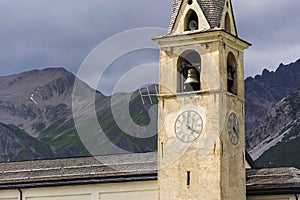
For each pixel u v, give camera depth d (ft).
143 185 215.31
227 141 203.41
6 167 248.32
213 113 201.67
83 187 223.10
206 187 199.11
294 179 208.03
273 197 207.92
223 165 200.03
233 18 213.46
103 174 221.66
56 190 226.38
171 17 213.66
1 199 232.32
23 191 229.86
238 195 205.67
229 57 213.46
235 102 210.38
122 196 217.97
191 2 209.87
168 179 204.85
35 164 245.45
